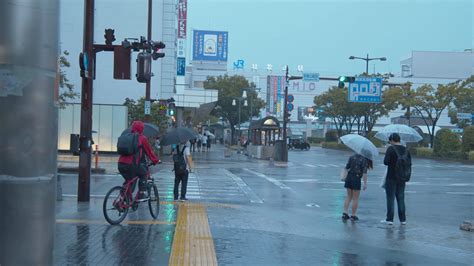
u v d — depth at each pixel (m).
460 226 11.96
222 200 16.19
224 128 100.06
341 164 39.19
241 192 18.69
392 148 12.05
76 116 34.94
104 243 8.45
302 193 19.11
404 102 59.69
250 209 14.00
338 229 11.20
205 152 54.59
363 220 12.84
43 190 3.81
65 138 34.97
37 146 3.77
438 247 9.55
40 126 3.79
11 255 3.68
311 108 93.62
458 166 40.44
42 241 3.81
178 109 53.41
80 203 13.48
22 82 3.70
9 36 3.68
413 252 8.94
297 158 49.62
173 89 47.94
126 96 45.06
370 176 27.94
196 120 76.44
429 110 61.22
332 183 23.09
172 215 11.84
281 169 31.84
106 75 44.66
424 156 56.75
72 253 7.68
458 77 101.56
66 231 9.41
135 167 10.53
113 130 35.66
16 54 3.69
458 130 69.88
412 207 16.22
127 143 10.48
